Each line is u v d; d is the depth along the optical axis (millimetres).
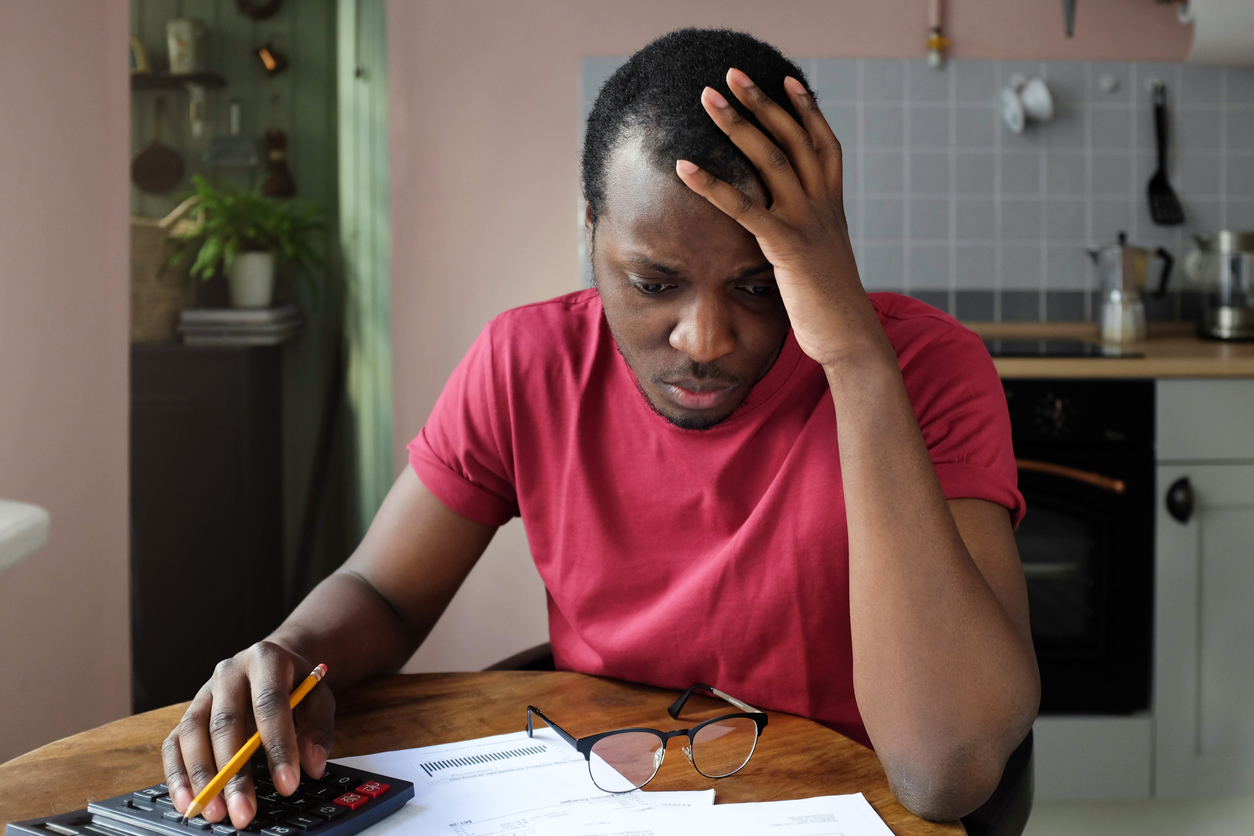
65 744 782
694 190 647
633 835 634
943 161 2707
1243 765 2215
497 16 2607
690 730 748
